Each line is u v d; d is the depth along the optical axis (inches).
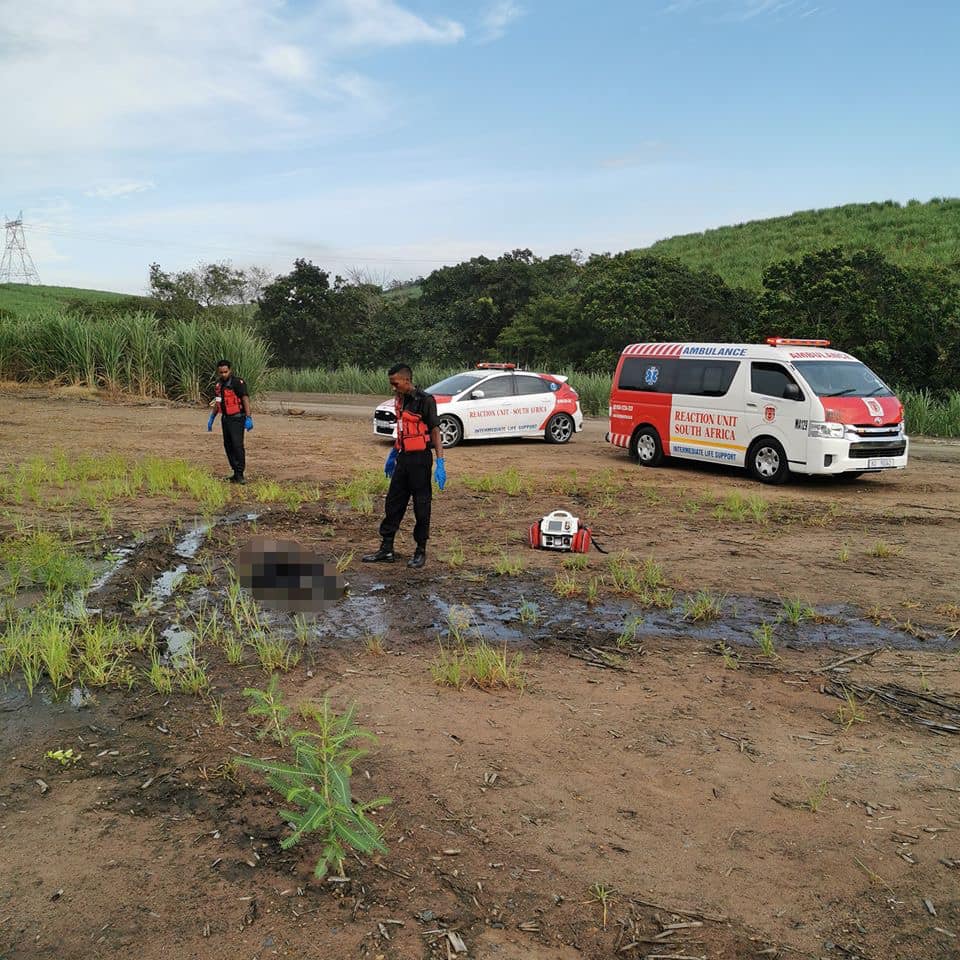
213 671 199.2
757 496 462.3
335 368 1790.1
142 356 985.5
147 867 122.9
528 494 458.9
